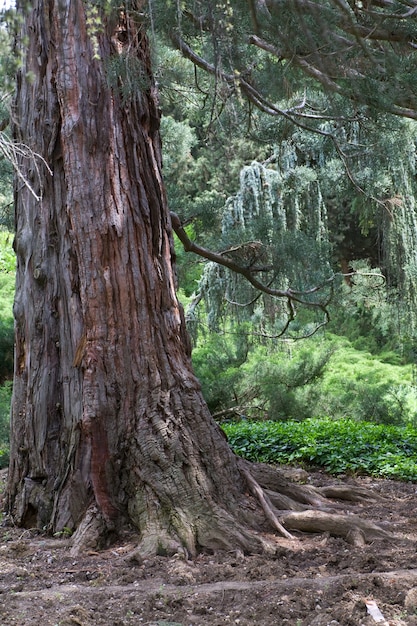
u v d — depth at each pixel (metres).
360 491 7.91
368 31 5.89
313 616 4.59
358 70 6.11
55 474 6.82
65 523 6.50
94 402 6.48
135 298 6.68
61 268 6.89
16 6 4.33
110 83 6.42
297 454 10.12
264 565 5.52
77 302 6.76
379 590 4.87
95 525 6.20
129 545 6.11
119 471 6.42
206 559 5.84
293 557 5.80
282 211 14.06
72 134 6.70
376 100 6.15
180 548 5.83
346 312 21.22
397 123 8.27
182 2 5.38
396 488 8.80
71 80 6.73
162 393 6.59
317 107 10.48
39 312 7.00
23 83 7.08
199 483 6.31
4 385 16.05
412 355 18.02
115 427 6.48
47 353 6.96
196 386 6.80
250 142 19.64
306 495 7.25
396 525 6.71
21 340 7.17
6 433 11.98
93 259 6.64
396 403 14.55
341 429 11.39
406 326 16.42
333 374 19.27
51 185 6.96
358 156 10.48
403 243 13.71
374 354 22.70
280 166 13.83
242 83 8.37
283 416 13.80
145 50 6.98
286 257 10.04
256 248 10.18
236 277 13.42
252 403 14.17
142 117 6.98
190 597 4.93
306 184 14.27
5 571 5.65
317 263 10.32
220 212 12.56
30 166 7.04
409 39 6.03
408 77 6.13
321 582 5.05
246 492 6.72
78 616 4.62
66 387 6.80
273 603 4.75
